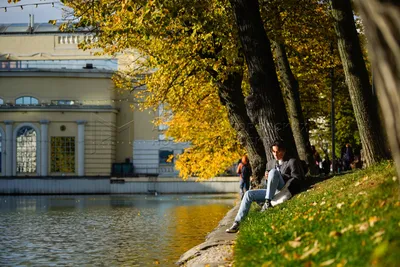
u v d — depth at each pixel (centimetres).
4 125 9612
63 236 2516
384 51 515
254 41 2167
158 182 9388
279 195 1822
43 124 9575
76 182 9419
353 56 2075
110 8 2536
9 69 9719
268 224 1382
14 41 9994
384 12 508
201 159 4394
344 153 4969
